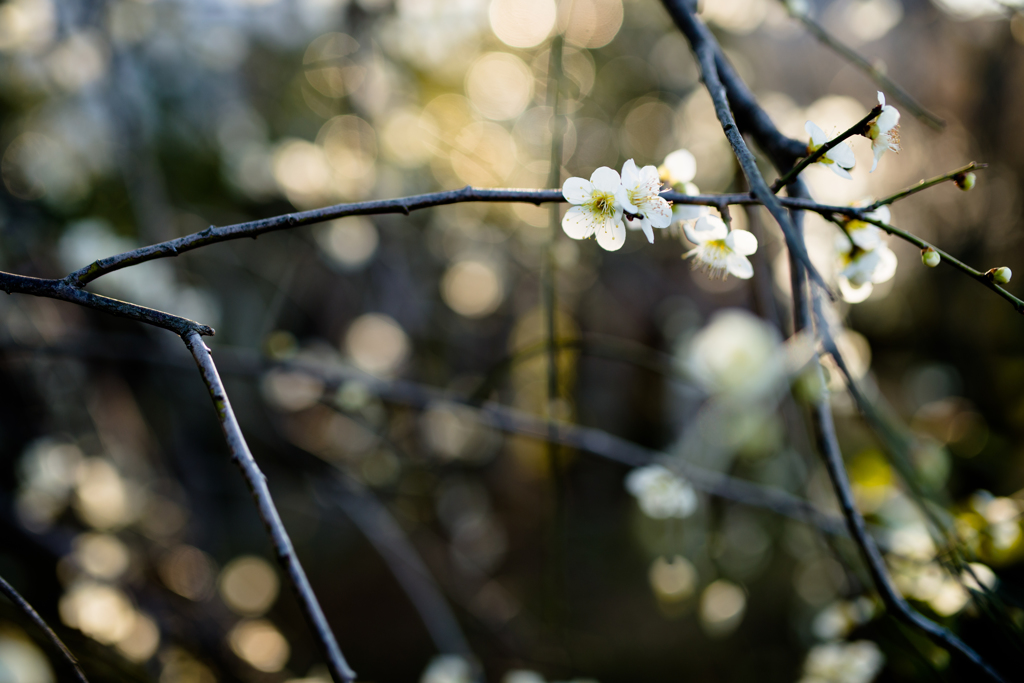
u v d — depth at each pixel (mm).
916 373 1514
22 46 1024
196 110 1308
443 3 1176
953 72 1567
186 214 1207
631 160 508
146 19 1166
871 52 1517
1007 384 1347
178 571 1137
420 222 1308
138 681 668
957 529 655
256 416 1391
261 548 1567
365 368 1266
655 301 1567
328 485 1066
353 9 1119
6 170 1080
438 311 1468
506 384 1401
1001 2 749
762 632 1383
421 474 1358
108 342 998
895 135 504
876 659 734
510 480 1578
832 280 566
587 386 1604
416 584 980
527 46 1105
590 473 1700
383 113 1214
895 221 1547
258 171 1315
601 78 1393
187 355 1016
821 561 1224
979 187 1574
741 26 1343
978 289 1535
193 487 1270
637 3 1341
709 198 511
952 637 539
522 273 1421
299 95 1347
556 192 506
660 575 953
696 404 1435
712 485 772
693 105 1418
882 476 756
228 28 1273
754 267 667
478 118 1245
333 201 1249
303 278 1409
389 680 1393
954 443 1144
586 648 1380
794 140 556
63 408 1123
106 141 1153
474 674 884
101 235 1032
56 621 756
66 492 1086
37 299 1032
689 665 1363
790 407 889
